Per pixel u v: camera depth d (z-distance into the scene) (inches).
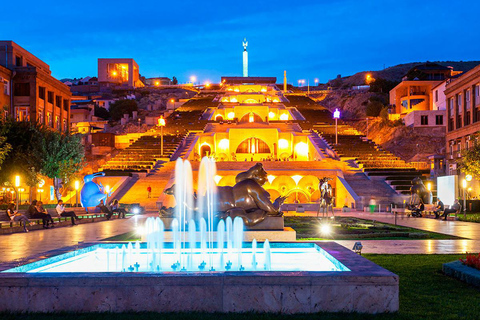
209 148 3038.9
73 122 4170.8
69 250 400.2
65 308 269.1
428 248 617.3
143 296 269.7
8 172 1362.0
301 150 2962.6
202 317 258.2
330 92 5349.4
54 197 2033.7
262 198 556.4
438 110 3176.7
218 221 547.2
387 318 262.8
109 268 385.7
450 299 320.5
